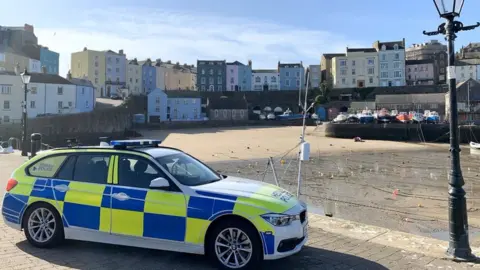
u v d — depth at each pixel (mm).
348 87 104312
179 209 5027
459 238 5516
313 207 13328
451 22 5617
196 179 5543
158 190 5211
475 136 44312
